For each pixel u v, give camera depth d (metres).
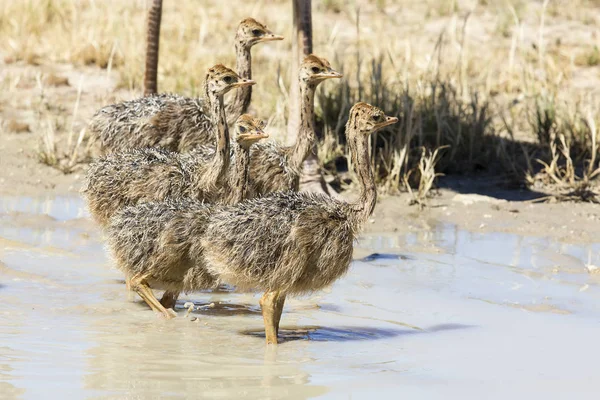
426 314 19.78
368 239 24.98
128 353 17.22
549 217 26.98
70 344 17.56
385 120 18.48
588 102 34.12
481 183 30.02
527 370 16.58
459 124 31.33
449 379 16.11
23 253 22.86
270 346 17.92
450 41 41.69
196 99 24.67
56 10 43.47
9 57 38.53
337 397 15.25
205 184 20.94
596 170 28.70
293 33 27.50
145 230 18.88
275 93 34.94
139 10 44.72
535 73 38.22
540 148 32.19
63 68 38.25
